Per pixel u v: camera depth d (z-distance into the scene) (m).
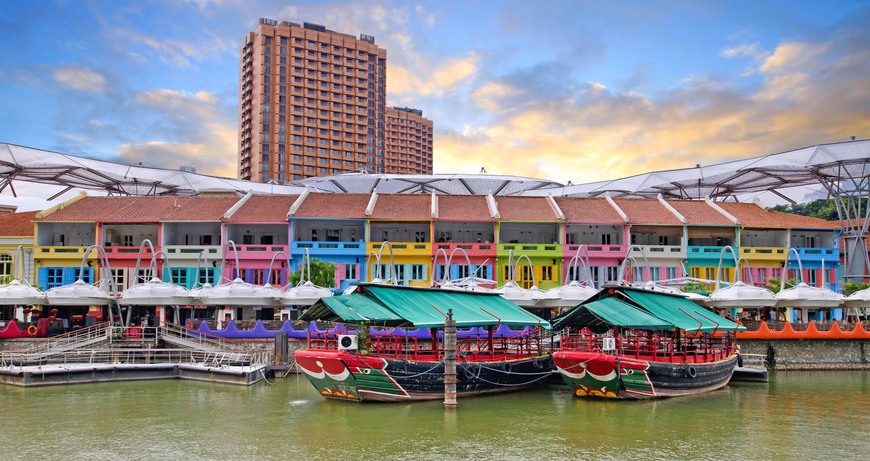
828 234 69.44
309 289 49.06
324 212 64.19
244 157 159.88
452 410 35.19
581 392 38.72
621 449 28.28
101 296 48.19
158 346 49.16
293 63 156.88
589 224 64.88
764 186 78.81
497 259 63.19
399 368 35.97
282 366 46.12
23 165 68.94
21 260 54.41
